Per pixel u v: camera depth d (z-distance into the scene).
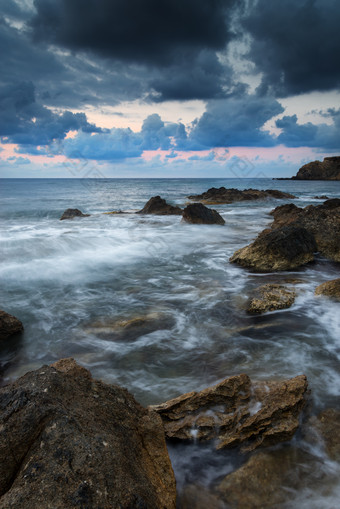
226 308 6.68
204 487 2.80
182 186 86.12
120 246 13.60
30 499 1.90
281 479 2.81
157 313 6.48
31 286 8.57
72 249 12.92
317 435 3.25
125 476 2.15
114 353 5.07
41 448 2.21
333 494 2.67
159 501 2.23
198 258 11.54
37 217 25.19
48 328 6.02
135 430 2.80
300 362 4.73
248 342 5.32
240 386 3.70
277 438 3.19
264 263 9.55
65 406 2.59
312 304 6.65
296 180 129.75
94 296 7.79
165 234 16.41
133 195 50.84
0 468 2.17
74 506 1.87
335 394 3.96
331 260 10.20
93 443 2.28
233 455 3.11
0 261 10.96
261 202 35.44
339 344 5.23
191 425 3.33
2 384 4.32
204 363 4.75
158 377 4.45
